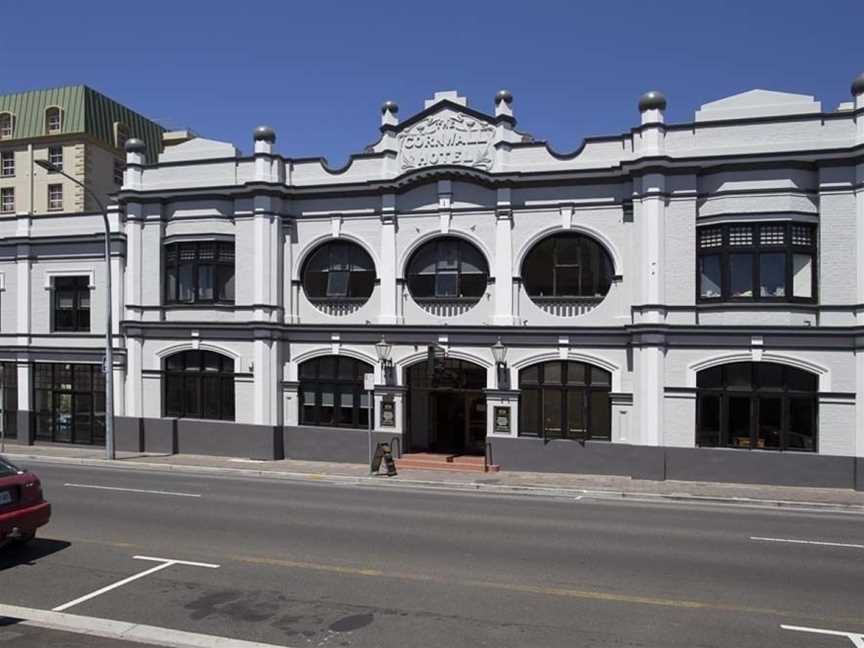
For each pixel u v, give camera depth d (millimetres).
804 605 8977
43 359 27531
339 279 24156
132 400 25453
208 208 24688
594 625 8172
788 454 19312
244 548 11695
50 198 49031
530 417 21984
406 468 21938
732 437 20031
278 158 24016
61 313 27531
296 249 24297
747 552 11891
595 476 20781
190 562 10773
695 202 20250
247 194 24094
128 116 53031
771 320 19547
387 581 9859
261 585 9609
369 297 23688
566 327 21469
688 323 20141
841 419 19078
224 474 21438
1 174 50062
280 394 24188
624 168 20719
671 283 20297
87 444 27094
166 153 25188
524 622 8258
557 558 11281
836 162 19281
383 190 23266
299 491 18141
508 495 18266
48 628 7945
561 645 7555
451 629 8008
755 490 18641
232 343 24344
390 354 23172
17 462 23734
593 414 21516
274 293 23953
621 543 12461
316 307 24156
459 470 21656
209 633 7836
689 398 20125
